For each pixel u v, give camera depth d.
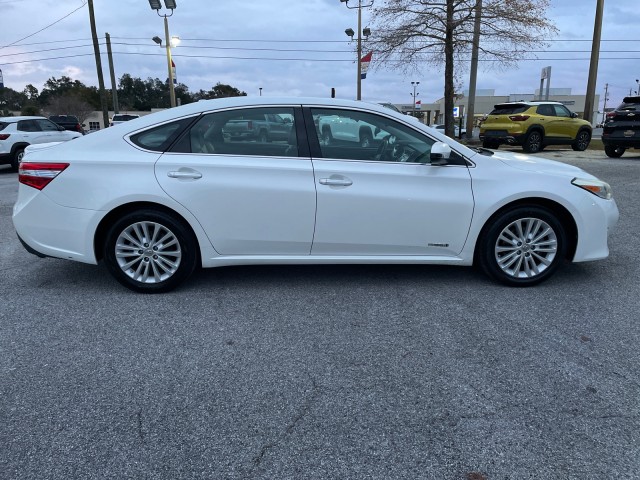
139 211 4.02
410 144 4.15
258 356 3.16
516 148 18.64
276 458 2.26
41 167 4.00
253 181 3.98
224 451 2.31
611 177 10.26
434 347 3.27
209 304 3.97
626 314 3.75
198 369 3.01
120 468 2.20
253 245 4.10
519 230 4.21
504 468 2.20
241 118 4.05
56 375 2.93
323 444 2.35
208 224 4.02
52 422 2.51
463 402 2.67
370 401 2.68
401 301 4.02
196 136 4.04
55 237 4.05
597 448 2.32
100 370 2.99
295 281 4.48
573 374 2.94
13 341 3.35
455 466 2.21
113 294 4.18
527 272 4.28
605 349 3.23
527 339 3.37
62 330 3.52
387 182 4.05
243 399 2.71
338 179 4.01
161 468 2.20
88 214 3.97
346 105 4.12
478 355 3.16
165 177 3.95
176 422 2.51
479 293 4.18
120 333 3.47
